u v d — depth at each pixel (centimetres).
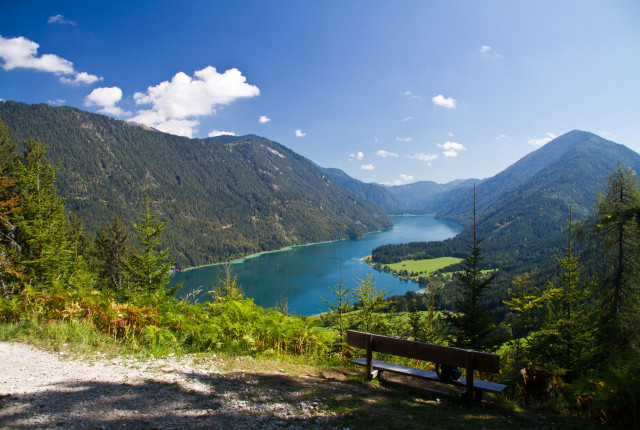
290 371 641
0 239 1989
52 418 369
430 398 543
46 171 2347
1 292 1823
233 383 543
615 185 1432
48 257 1992
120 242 4128
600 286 1507
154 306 898
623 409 505
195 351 725
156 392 477
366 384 591
